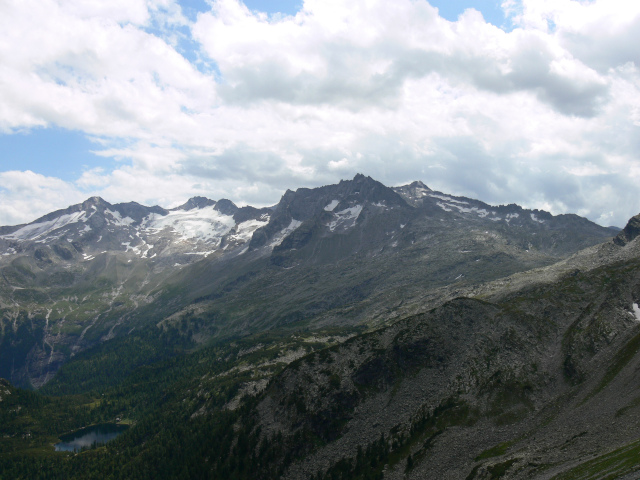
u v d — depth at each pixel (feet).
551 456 424.05
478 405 562.66
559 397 534.78
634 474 304.09
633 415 436.35
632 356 531.91
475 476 442.09
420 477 492.13
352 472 558.15
